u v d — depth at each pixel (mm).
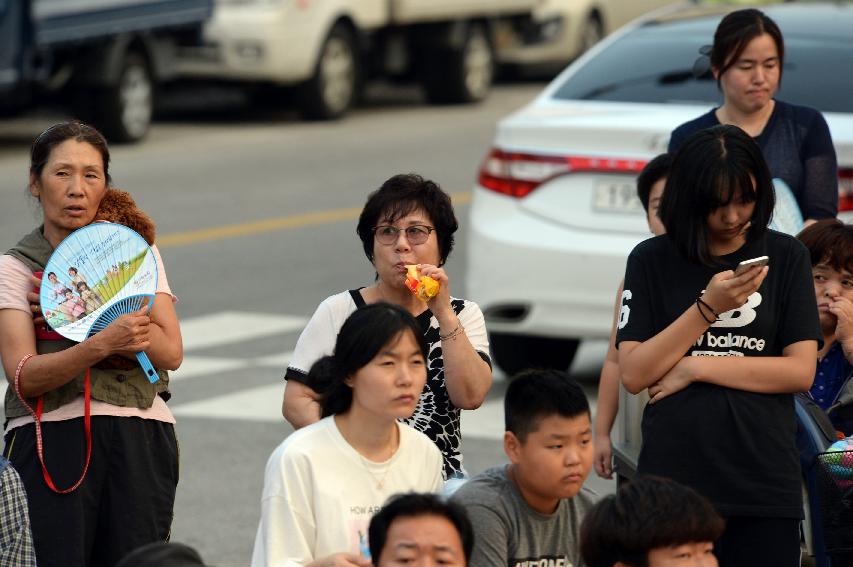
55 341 12656
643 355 11961
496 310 22125
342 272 31328
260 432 21000
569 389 10742
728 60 16125
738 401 11859
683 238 11875
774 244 12117
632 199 21250
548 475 10719
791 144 16312
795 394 13398
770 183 11797
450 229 12656
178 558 8250
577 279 21422
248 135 49875
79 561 12469
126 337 12242
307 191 40250
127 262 12672
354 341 10547
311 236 34812
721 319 11906
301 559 10602
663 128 20938
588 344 25609
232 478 19188
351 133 50688
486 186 22375
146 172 42438
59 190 12609
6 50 41000
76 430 12516
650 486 9633
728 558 12109
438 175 42750
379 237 12547
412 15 54219
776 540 11906
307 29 49562
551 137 21734
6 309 12531
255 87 52625
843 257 14109
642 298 12219
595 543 9648
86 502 12523
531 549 10922
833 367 14430
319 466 10711
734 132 11781
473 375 12250
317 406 12391
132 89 46344
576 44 61812
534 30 61000
